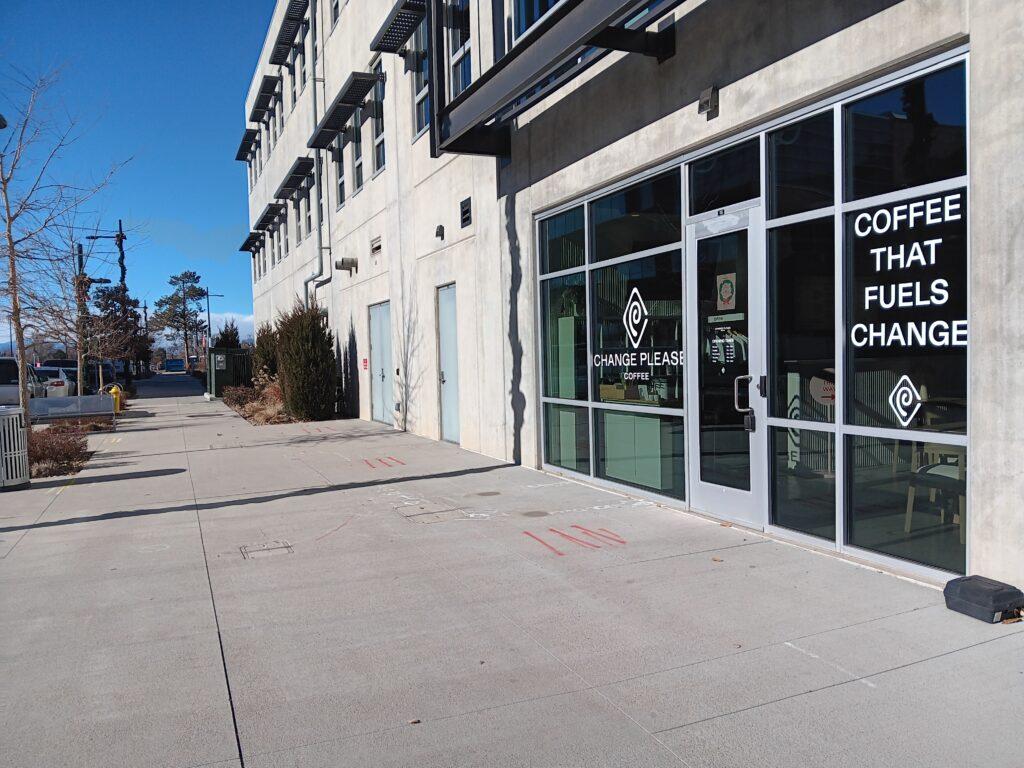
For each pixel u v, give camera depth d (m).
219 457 11.83
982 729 3.13
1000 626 4.12
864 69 4.99
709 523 6.59
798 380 5.79
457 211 11.81
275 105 28.45
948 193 4.61
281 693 3.66
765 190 5.96
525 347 9.84
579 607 4.70
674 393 7.20
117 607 4.91
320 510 7.70
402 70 14.11
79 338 20.23
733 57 6.12
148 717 3.45
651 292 7.46
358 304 18.20
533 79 7.66
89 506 8.14
